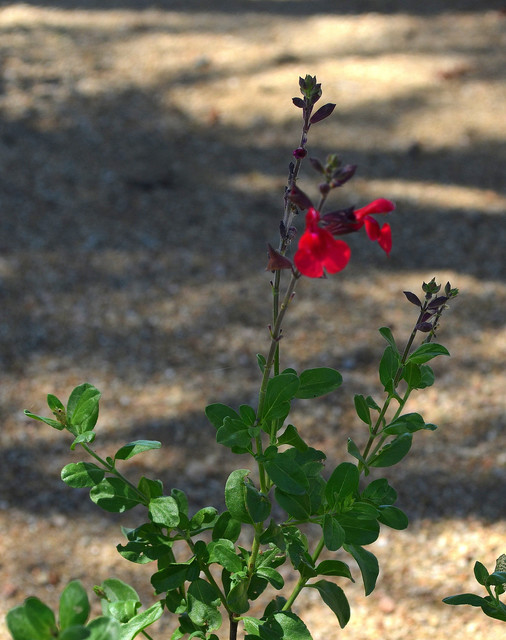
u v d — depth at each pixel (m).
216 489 4.63
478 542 4.27
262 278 6.43
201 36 10.52
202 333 5.84
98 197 7.29
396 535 4.35
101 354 5.62
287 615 1.86
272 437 1.88
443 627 3.79
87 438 1.73
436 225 7.08
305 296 6.25
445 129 8.47
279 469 1.72
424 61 9.84
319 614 3.90
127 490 1.83
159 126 8.45
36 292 6.13
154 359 5.60
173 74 9.45
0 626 3.72
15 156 7.70
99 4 11.65
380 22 10.95
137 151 8.02
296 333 5.86
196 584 1.86
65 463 4.79
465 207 7.31
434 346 1.95
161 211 7.18
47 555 4.22
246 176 7.73
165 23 10.96
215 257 6.64
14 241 6.63
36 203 7.12
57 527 4.39
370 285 6.39
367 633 3.78
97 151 7.94
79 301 6.08
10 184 7.30
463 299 6.21
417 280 6.45
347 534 1.81
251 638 1.83
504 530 4.34
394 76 9.48
